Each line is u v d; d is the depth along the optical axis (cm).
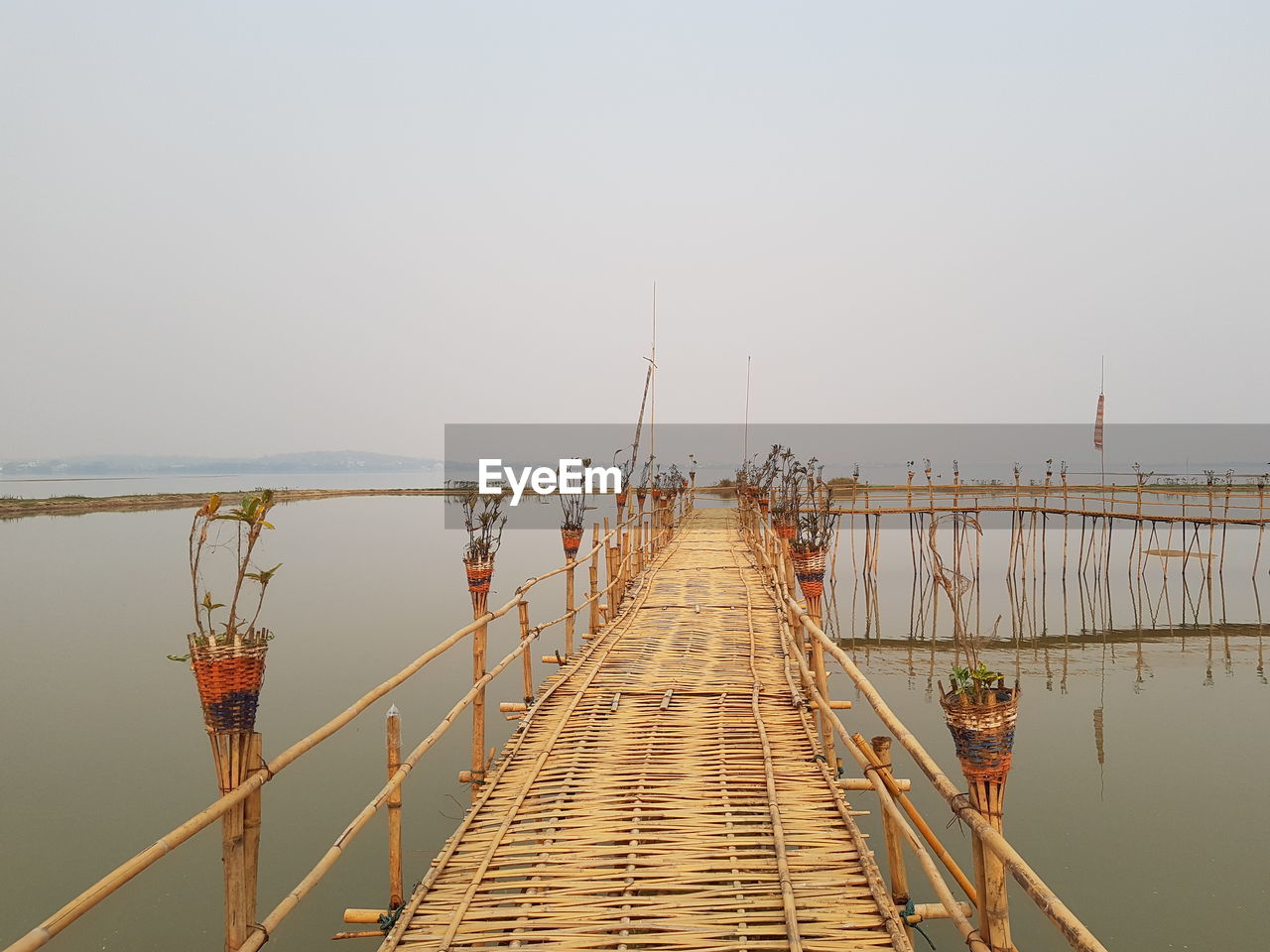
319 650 1295
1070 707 1132
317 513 4328
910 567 2525
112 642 1377
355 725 973
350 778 827
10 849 686
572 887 390
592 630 938
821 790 495
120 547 2688
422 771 850
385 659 1234
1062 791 838
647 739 586
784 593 888
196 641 274
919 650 1516
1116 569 2438
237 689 277
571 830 448
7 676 1177
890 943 340
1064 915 203
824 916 360
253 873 286
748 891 384
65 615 1588
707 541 1923
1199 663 1388
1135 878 669
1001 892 260
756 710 640
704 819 458
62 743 921
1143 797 822
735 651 838
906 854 716
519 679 1170
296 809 762
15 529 3372
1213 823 763
